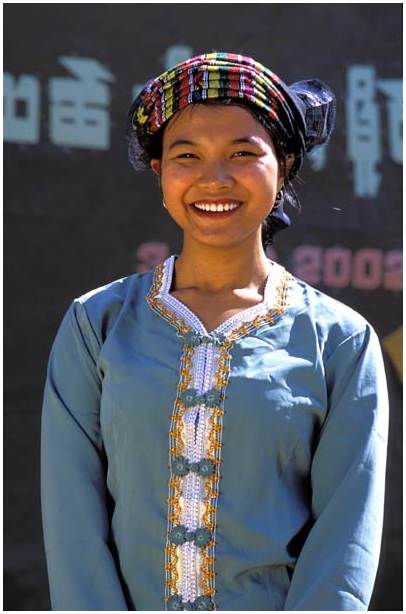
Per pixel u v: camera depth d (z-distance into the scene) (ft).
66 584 9.90
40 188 18.89
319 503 9.98
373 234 19.84
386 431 10.19
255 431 9.80
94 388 10.39
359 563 9.65
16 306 18.86
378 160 19.85
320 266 19.67
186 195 10.16
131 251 19.13
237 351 10.07
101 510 10.16
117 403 10.03
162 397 9.96
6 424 18.88
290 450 9.87
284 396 9.87
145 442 9.93
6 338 18.86
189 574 9.80
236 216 10.15
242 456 9.82
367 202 19.81
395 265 19.89
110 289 10.80
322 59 19.58
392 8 19.84
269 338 10.16
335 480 9.93
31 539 18.98
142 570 9.93
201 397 9.90
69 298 18.98
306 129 10.82
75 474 10.18
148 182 19.19
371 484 9.85
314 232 19.67
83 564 9.95
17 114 18.78
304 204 19.66
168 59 19.10
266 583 9.80
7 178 18.78
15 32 18.76
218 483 9.82
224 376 9.95
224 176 10.01
